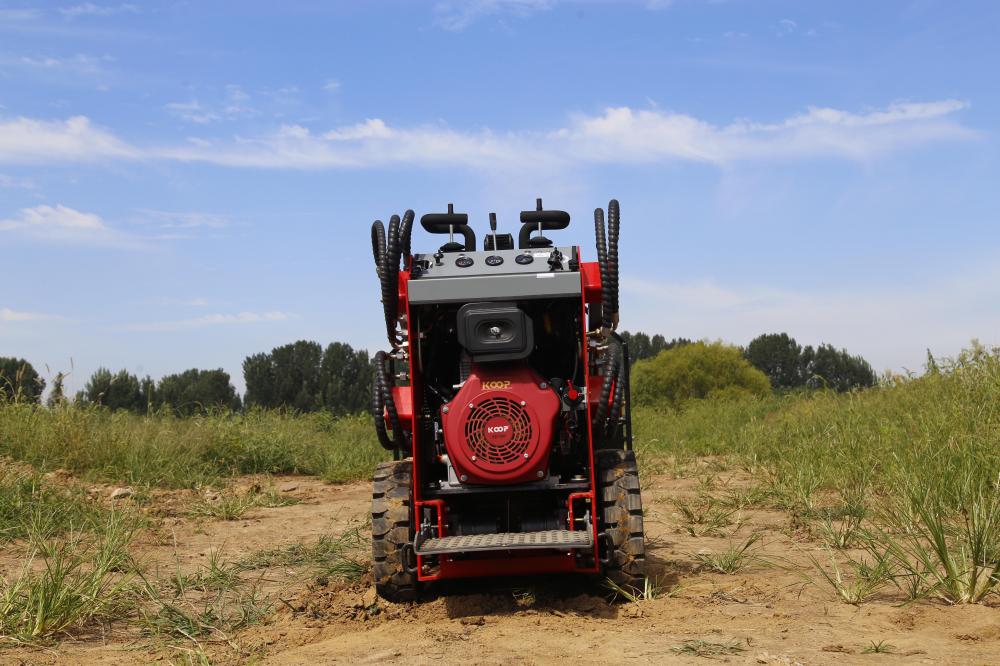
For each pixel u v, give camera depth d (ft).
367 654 14.08
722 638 13.89
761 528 25.17
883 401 39.27
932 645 12.98
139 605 18.26
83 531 26.53
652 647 13.52
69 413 42.27
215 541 26.63
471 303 17.26
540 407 17.01
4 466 35.40
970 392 34.06
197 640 15.89
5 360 72.59
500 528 17.85
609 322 17.97
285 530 28.66
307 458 47.88
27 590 17.90
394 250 17.22
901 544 19.98
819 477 29.91
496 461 16.87
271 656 14.60
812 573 18.83
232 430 47.78
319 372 120.06
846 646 13.12
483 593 18.11
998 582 15.49
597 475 17.85
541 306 18.70
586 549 16.97
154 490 36.94
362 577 20.31
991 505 18.30
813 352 171.83
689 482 36.83
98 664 14.30
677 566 20.51
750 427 46.83
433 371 18.80
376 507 17.62
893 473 25.64
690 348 131.75
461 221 20.85
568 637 14.49
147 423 46.24
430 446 18.31
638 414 67.10
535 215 20.93
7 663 14.26
